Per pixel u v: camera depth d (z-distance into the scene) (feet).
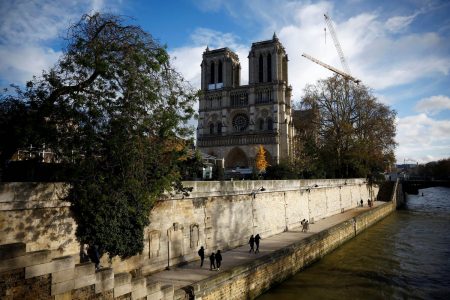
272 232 117.08
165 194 73.36
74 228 55.67
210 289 61.11
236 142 329.52
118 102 56.29
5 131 50.19
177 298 54.60
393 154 229.45
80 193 55.52
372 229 167.43
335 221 152.35
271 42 336.08
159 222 72.54
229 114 346.33
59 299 37.91
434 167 655.35
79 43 53.06
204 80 362.53
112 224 59.26
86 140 53.47
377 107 221.87
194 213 82.69
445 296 78.74
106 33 55.47
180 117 62.28
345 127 210.38
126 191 60.70
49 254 37.32
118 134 55.77
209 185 87.61
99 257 58.29
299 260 94.12
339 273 94.17
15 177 59.00
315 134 221.87
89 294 41.16
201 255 75.36
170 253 74.49
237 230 98.53
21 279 34.88
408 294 79.77
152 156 60.49
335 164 223.30
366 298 76.84
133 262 65.87
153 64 56.29
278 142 314.55
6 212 47.37
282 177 176.45
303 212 143.13
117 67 54.70
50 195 52.39
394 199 257.96
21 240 48.80
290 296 76.54
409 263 104.94
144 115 57.88
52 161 57.57
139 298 47.70
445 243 133.90
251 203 106.52
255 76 341.62
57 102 53.93
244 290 70.18
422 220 198.39
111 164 57.67
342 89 221.66
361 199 226.17
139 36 56.59
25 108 51.78
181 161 75.10
